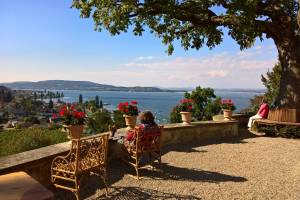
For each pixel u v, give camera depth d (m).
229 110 13.55
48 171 6.47
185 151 10.21
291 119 13.66
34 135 9.84
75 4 15.16
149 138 7.64
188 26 18.61
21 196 3.35
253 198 6.21
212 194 6.39
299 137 12.91
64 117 7.41
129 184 7.01
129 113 10.08
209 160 9.13
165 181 7.21
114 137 8.93
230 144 11.48
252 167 8.43
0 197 3.32
